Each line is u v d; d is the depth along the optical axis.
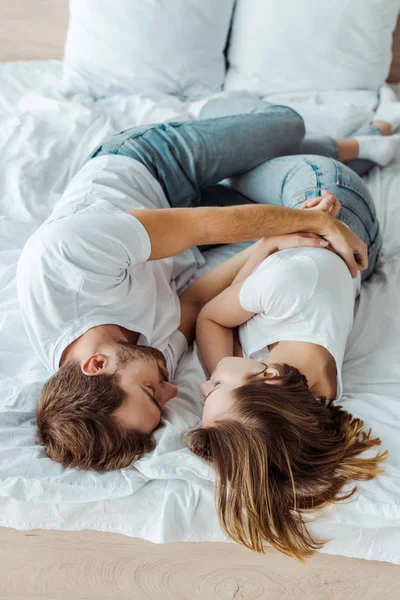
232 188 1.68
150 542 1.12
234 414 1.02
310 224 1.24
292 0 2.01
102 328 1.14
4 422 1.16
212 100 1.87
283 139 1.58
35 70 2.33
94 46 2.12
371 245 1.43
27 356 1.31
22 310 1.18
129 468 1.09
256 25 2.08
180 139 1.47
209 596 1.15
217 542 1.11
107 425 1.05
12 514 1.13
